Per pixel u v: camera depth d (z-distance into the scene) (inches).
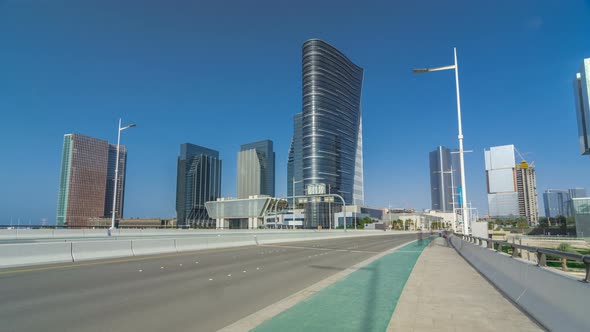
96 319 275.7
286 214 6348.4
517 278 324.8
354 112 7834.6
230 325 259.8
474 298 335.0
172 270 557.3
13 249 570.6
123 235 1596.9
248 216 6884.8
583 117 4215.1
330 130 6934.1
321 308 303.6
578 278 213.3
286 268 608.1
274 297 363.9
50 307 312.7
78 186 6067.9
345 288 399.2
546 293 250.7
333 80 7190.0
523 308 287.9
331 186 6702.8
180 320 274.1
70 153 6048.2
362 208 6633.9
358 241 1750.7
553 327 226.1
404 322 255.0
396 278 474.9
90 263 638.5
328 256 845.2
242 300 347.6
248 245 1236.5
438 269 561.3
